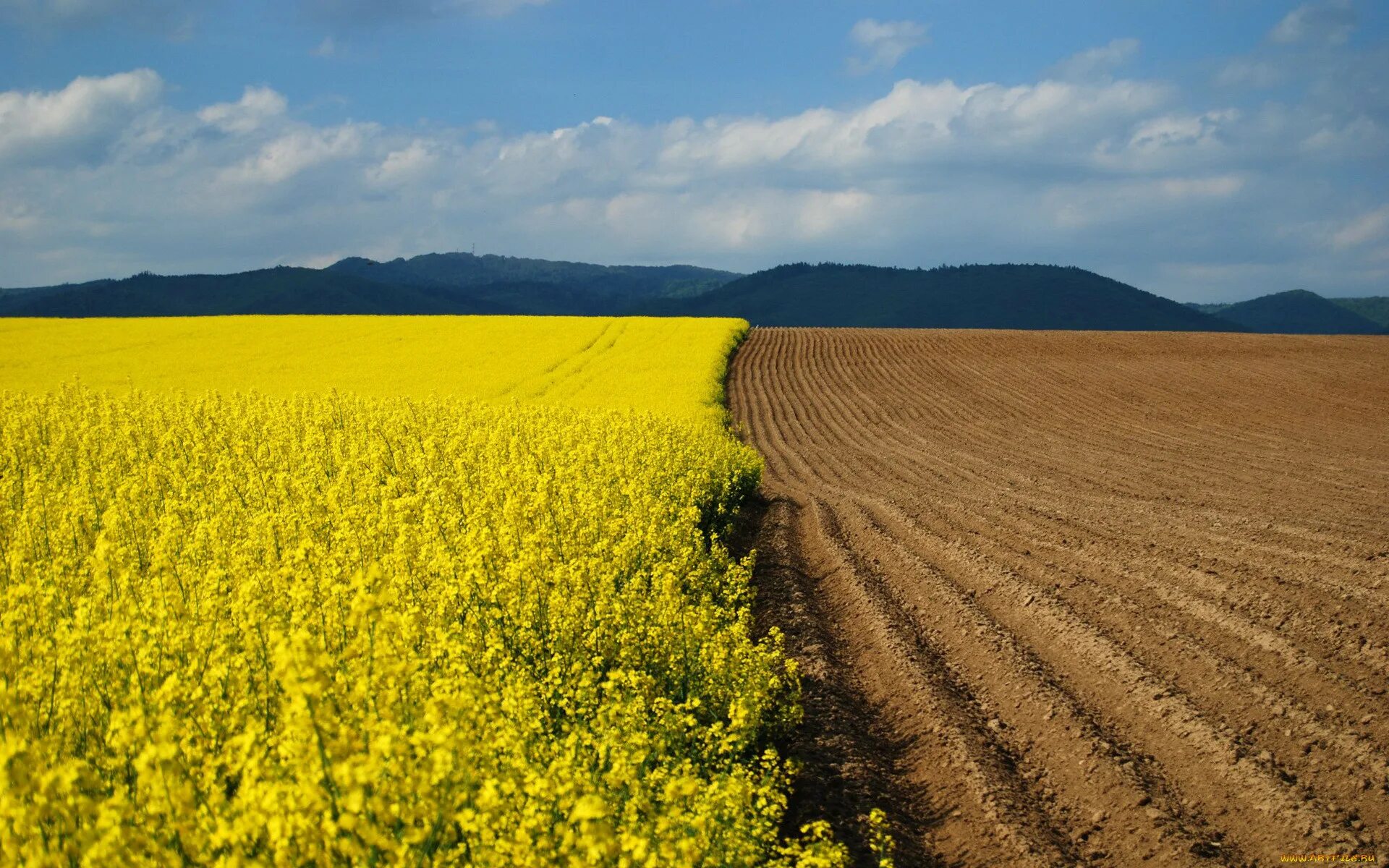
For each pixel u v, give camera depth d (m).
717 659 6.77
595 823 3.37
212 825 3.35
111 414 19.11
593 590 7.74
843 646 9.99
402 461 15.65
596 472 14.00
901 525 15.73
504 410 22.70
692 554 10.16
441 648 4.82
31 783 3.12
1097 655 8.90
